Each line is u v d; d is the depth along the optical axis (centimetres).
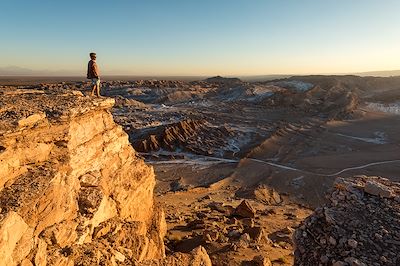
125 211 1473
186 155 6719
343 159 6378
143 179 1731
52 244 892
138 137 7612
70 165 1162
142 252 1189
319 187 5034
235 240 1930
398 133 8456
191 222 2286
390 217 974
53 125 1135
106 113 1602
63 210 995
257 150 6931
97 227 1141
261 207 3766
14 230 718
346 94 13062
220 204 3306
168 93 16262
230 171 5744
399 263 838
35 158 1021
